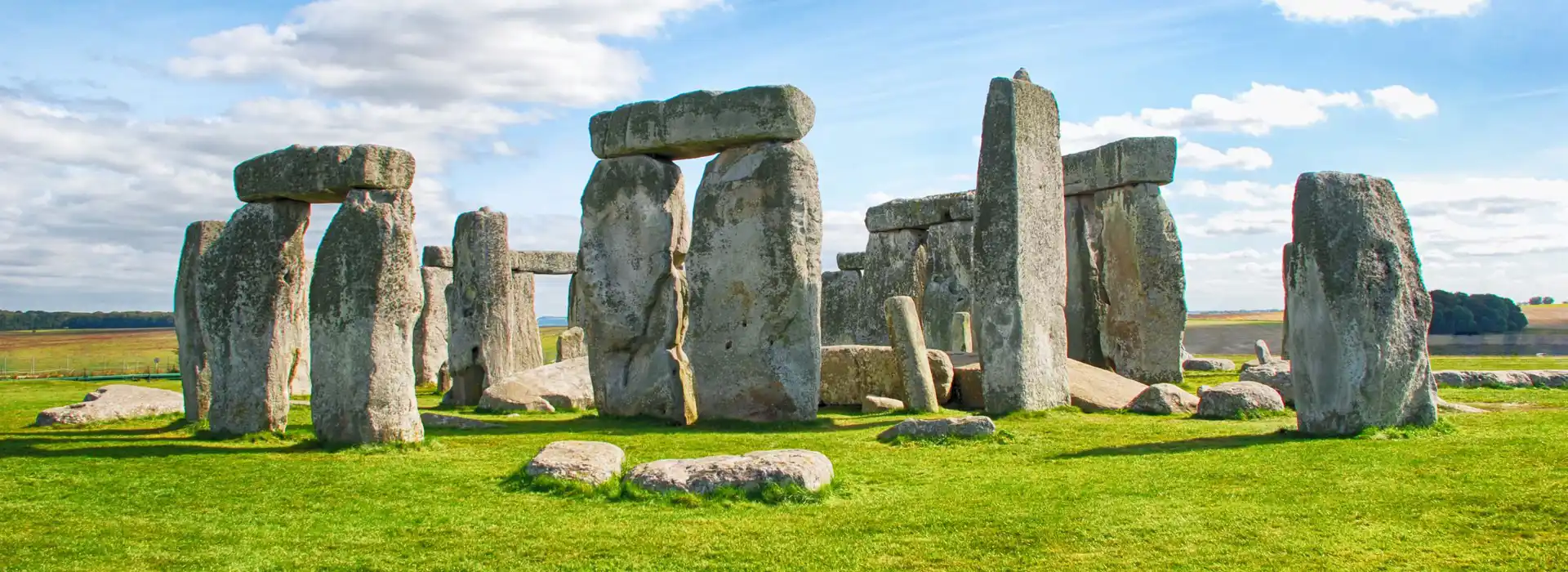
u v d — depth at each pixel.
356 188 10.27
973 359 16.05
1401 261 9.95
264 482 8.38
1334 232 9.89
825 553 6.26
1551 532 6.29
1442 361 21.41
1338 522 6.69
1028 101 13.76
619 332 14.17
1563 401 13.42
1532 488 7.27
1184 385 18.55
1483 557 5.90
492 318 18.12
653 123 13.88
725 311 13.48
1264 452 9.15
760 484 7.61
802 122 13.36
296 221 11.22
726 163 13.68
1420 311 10.06
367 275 9.96
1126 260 19.56
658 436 11.54
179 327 13.09
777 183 13.17
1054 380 13.85
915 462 9.24
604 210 14.42
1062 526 6.73
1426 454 8.66
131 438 11.35
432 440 10.45
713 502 7.46
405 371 10.20
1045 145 14.11
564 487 7.92
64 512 7.43
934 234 23.33
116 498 7.85
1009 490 7.86
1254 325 53.50
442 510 7.41
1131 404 13.55
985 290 13.43
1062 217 14.45
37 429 12.73
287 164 10.53
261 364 11.09
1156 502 7.36
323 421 10.14
